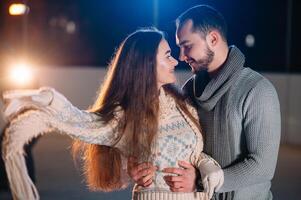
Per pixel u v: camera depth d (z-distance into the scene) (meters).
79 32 20.47
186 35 3.18
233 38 20.20
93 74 11.66
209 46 3.16
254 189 3.16
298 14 17.22
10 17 13.86
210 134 3.18
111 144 3.13
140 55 3.08
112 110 3.09
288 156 10.06
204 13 3.17
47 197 7.32
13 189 2.81
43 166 9.09
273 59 19.75
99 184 3.35
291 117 10.92
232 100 3.09
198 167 3.09
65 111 2.95
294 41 17.20
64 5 20.28
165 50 3.12
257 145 3.03
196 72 3.28
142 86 3.07
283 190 7.95
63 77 11.76
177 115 3.13
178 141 3.08
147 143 3.06
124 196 7.42
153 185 3.10
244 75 3.10
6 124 2.88
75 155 3.46
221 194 3.19
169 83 3.16
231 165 3.13
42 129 2.91
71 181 8.14
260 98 3.03
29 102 2.88
